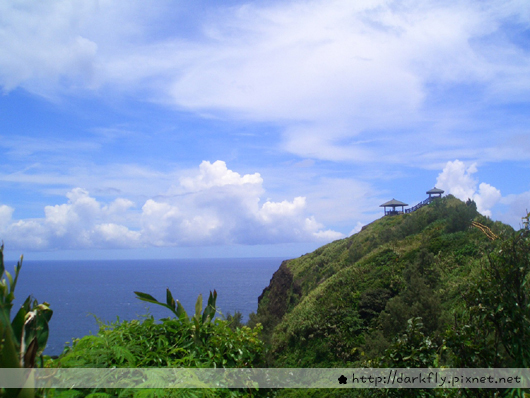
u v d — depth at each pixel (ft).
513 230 17.37
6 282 6.90
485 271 16.85
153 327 11.73
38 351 7.36
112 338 10.40
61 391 8.09
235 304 281.13
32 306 7.54
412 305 56.13
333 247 136.46
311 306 75.31
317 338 65.82
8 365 6.41
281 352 68.03
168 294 12.57
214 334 12.41
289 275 135.44
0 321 6.49
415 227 97.81
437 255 73.46
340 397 37.47
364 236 121.80
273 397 12.25
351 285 76.43
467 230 79.51
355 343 61.77
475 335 16.39
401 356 17.20
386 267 77.66
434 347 17.33
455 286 59.00
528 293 15.55
